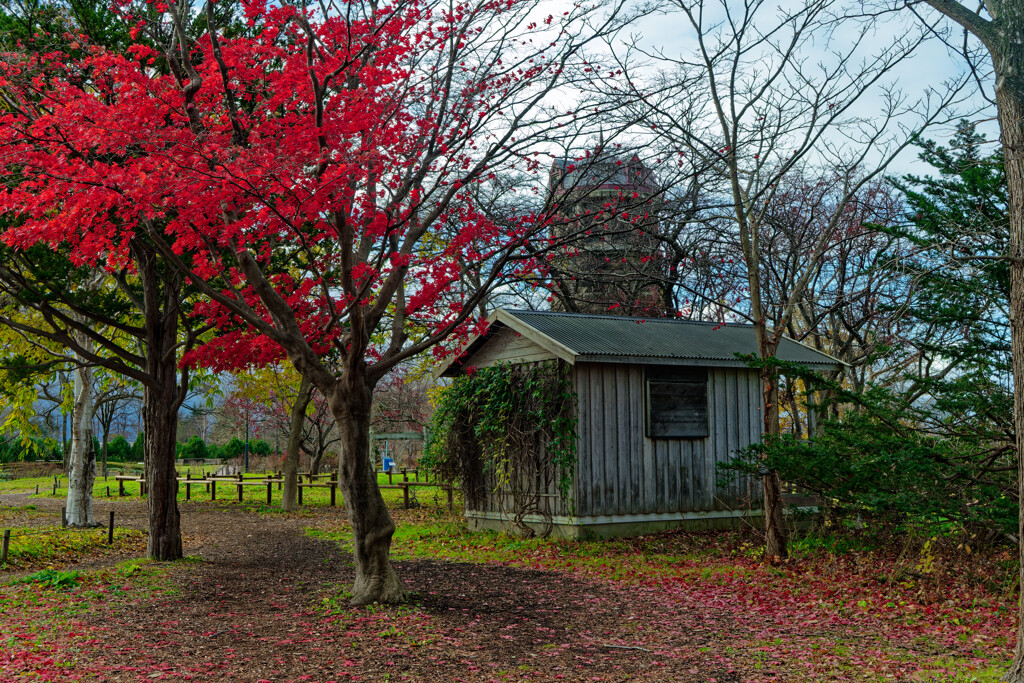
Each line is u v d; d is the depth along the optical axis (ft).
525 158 28.50
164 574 34.76
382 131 25.59
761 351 36.73
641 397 47.26
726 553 40.34
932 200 31.19
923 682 18.42
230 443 166.50
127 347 65.72
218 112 25.80
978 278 27.45
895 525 35.91
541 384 47.06
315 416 106.73
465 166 28.40
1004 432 29.07
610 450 45.78
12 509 66.13
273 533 54.44
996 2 17.29
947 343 30.86
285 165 21.04
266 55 25.29
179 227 23.86
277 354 33.40
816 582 31.81
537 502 47.24
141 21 27.55
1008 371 29.17
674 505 47.34
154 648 21.74
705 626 25.12
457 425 54.34
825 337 68.33
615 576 34.19
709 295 59.26
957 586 29.27
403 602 28.02
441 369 55.77
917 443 30.32
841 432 33.06
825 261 53.47
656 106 33.99
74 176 21.35
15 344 57.11
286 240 30.40
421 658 20.81
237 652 21.35
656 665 20.34
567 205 31.42
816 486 33.60
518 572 35.65
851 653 21.44
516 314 49.34
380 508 28.55
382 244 25.40
